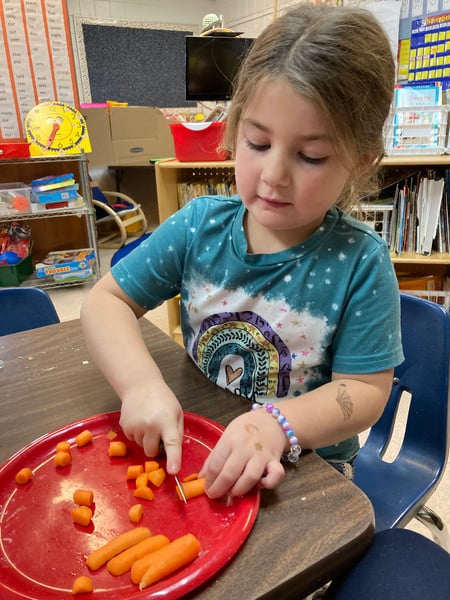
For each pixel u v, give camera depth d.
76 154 2.82
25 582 0.39
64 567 0.40
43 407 0.64
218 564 0.38
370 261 0.63
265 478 0.46
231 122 0.62
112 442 0.55
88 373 0.72
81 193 3.11
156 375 0.61
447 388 0.80
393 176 2.04
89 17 4.17
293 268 0.66
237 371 0.70
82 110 3.71
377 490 0.81
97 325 0.68
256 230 0.68
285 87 0.49
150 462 0.52
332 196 0.55
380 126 0.57
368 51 0.52
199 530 0.43
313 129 0.50
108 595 0.37
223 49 1.76
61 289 2.97
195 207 0.75
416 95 1.84
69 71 3.12
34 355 0.78
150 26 4.43
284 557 0.39
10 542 0.43
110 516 0.46
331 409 0.57
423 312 0.83
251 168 0.55
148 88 4.59
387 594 0.43
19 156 2.69
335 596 0.44
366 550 0.47
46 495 0.48
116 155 3.89
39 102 3.10
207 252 0.71
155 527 0.44
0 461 0.54
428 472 0.82
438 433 0.82
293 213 0.56
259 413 0.54
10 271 2.82
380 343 0.62
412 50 2.10
